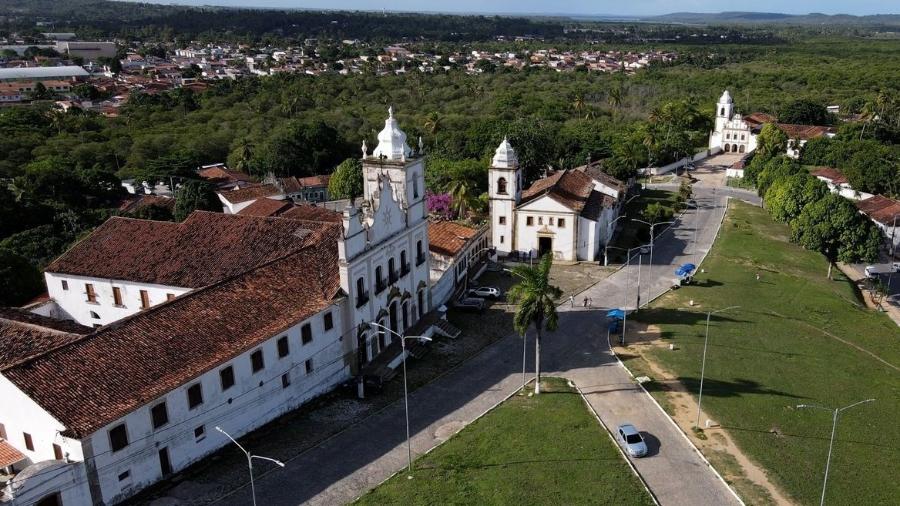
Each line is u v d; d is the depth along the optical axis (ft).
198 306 156.15
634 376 186.50
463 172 361.30
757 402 174.29
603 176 359.87
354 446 154.61
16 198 329.11
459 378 187.52
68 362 130.82
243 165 469.57
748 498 137.49
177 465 140.87
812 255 317.83
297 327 165.27
